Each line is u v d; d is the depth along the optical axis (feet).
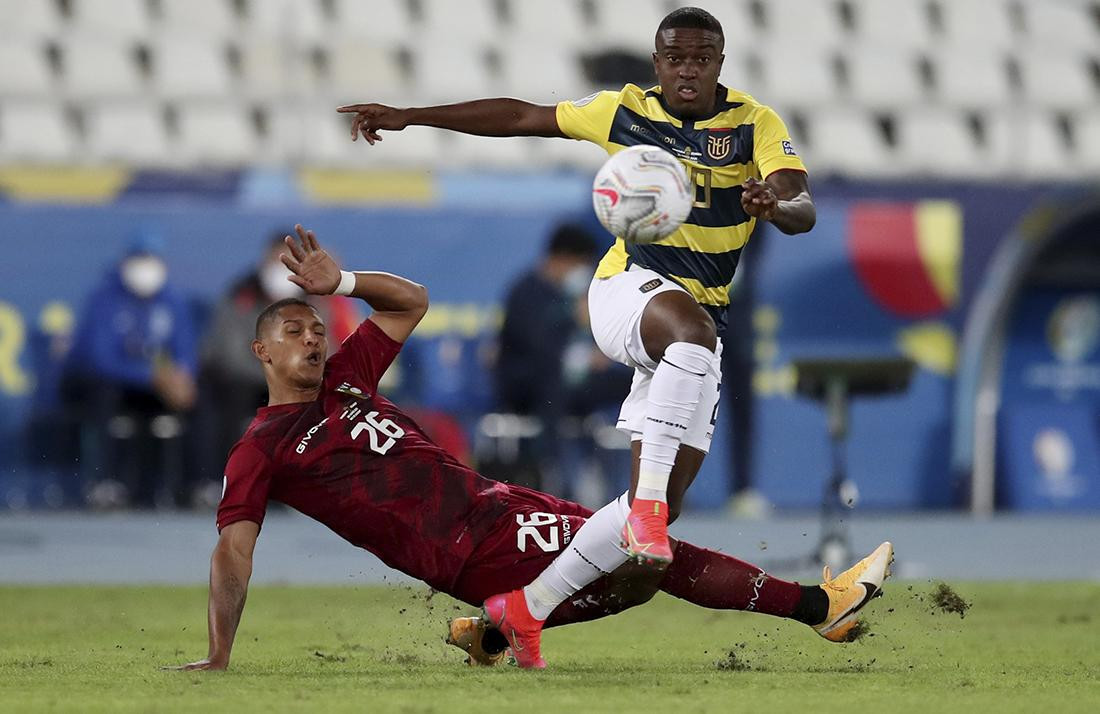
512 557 62.08
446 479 62.44
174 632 81.10
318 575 125.49
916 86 233.14
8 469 176.86
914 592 107.65
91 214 176.35
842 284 185.06
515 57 224.33
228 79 214.28
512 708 48.55
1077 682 58.39
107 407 176.14
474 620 64.13
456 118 65.00
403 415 63.72
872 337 185.88
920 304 186.09
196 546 147.02
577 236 177.88
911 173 221.87
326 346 62.59
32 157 202.80
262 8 218.59
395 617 90.53
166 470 179.73
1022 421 199.11
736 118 63.57
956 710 49.21
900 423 188.65
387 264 179.42
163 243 176.86
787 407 185.47
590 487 177.58
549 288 176.65
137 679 56.85
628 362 62.44
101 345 175.42
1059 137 234.17
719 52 63.16
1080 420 200.34
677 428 58.90
